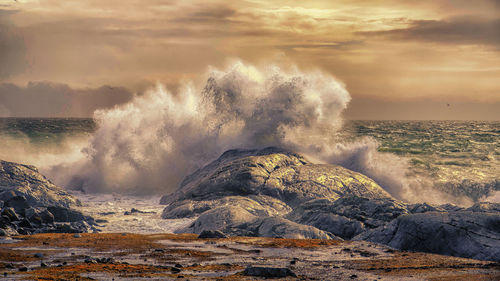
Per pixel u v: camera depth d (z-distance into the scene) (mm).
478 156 87375
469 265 18562
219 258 21094
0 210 34188
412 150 101562
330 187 44000
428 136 151500
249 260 20578
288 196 42969
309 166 48656
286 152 52250
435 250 23234
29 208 34406
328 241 26234
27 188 42219
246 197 42031
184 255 21844
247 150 54500
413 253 22469
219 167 48375
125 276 15906
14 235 27906
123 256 21469
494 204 28422
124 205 49031
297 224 29734
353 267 18578
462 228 23234
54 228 32344
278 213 39438
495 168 69000
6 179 42938
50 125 181250
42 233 30000
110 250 23109
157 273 16734
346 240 28281
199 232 31828
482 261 19891
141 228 35562
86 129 151000
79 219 36531
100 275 16094
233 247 24281
